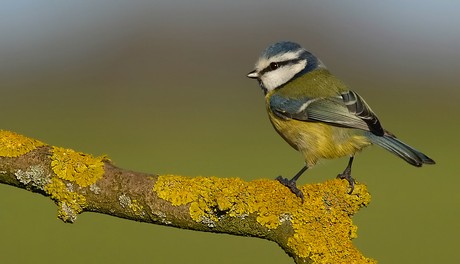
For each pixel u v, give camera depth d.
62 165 5.59
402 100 21.22
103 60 22.98
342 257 5.42
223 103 21.52
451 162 15.98
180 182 5.52
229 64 23.06
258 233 5.49
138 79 22.53
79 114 19.84
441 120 19.84
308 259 5.43
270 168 15.29
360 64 23.56
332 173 15.06
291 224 5.47
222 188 5.47
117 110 20.45
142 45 23.69
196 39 23.55
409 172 15.28
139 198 5.48
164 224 5.50
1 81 22.09
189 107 20.91
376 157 16.70
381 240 11.59
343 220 5.55
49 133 18.23
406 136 18.42
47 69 22.61
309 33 24.50
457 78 22.59
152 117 19.81
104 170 5.59
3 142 5.66
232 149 17.17
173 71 22.81
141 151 16.89
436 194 13.74
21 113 19.89
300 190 5.56
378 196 13.75
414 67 23.33
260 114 20.62
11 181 5.65
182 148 17.33
